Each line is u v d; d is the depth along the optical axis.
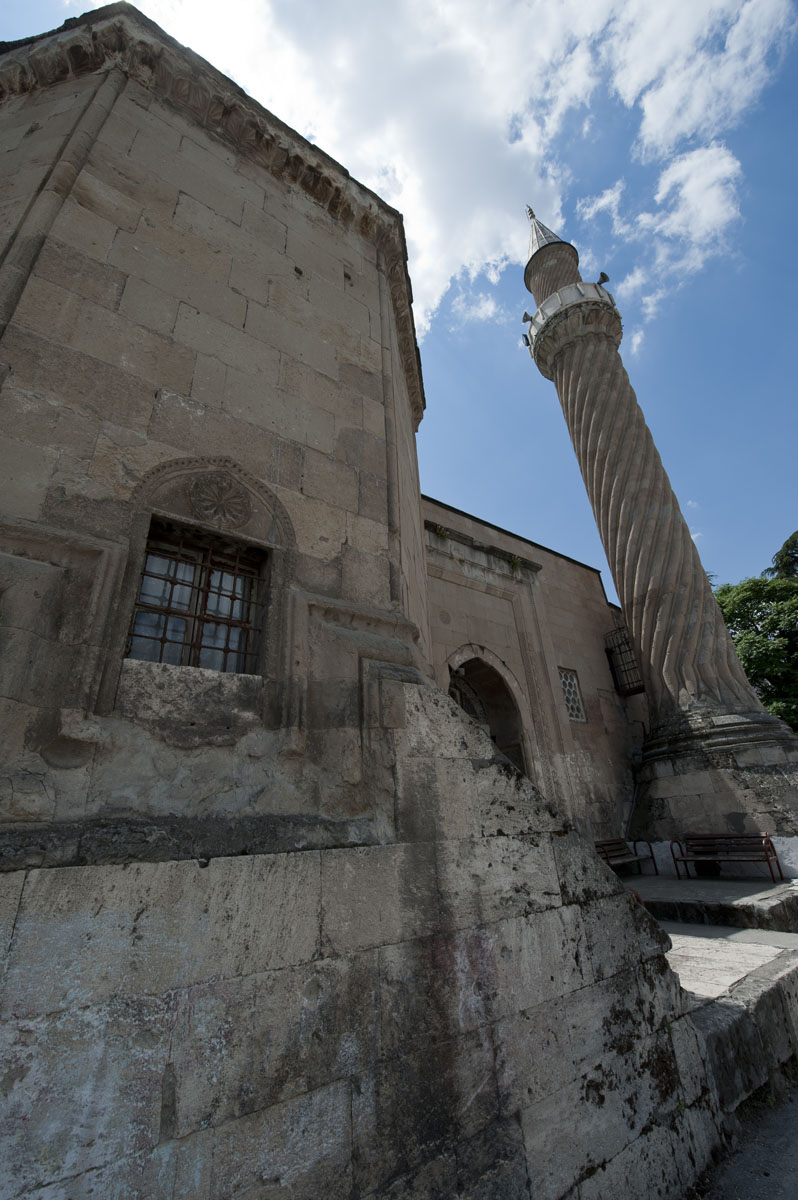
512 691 10.84
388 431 4.49
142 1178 1.68
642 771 10.88
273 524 3.40
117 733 2.38
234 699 2.77
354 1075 2.13
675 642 10.87
